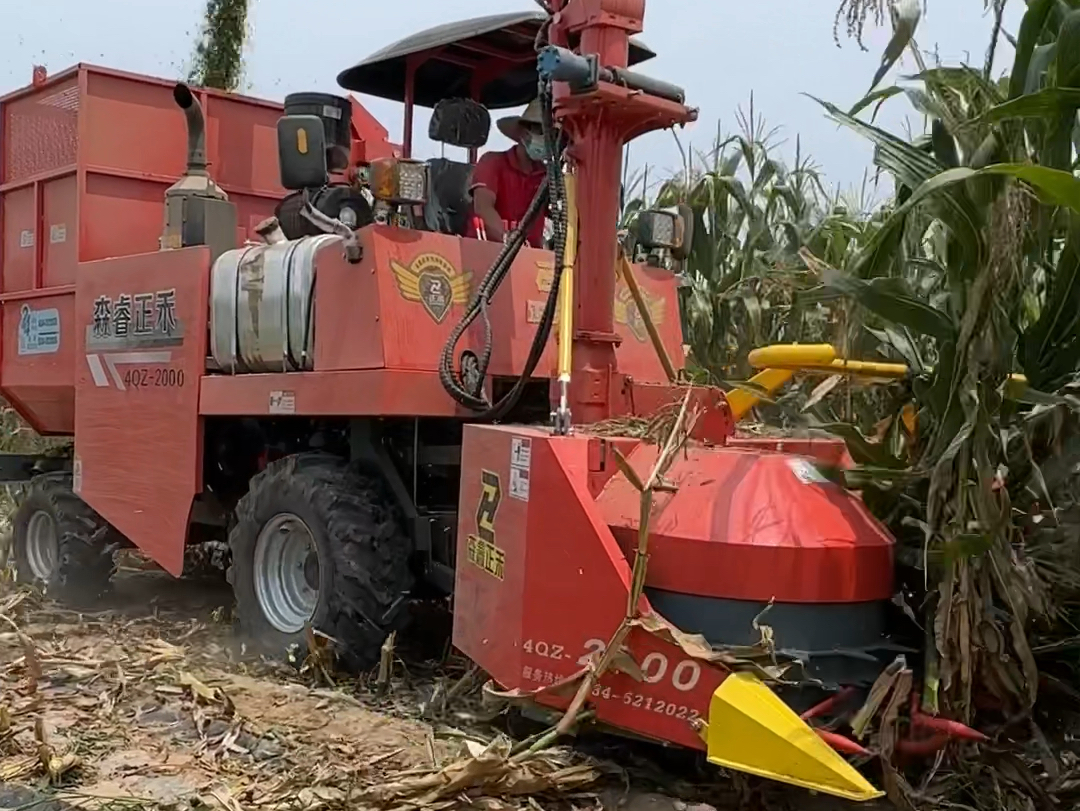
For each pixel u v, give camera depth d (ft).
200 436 18.43
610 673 11.27
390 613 15.61
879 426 12.99
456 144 19.06
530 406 17.17
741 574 10.98
